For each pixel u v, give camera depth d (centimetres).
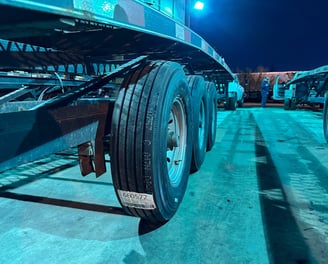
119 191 169
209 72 711
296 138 532
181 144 225
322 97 849
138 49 278
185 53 330
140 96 164
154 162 160
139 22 156
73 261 153
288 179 287
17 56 292
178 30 225
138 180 161
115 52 310
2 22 130
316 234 179
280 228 186
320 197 239
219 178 290
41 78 353
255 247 165
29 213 213
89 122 169
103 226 192
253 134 582
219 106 1588
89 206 225
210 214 208
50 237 178
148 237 177
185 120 225
